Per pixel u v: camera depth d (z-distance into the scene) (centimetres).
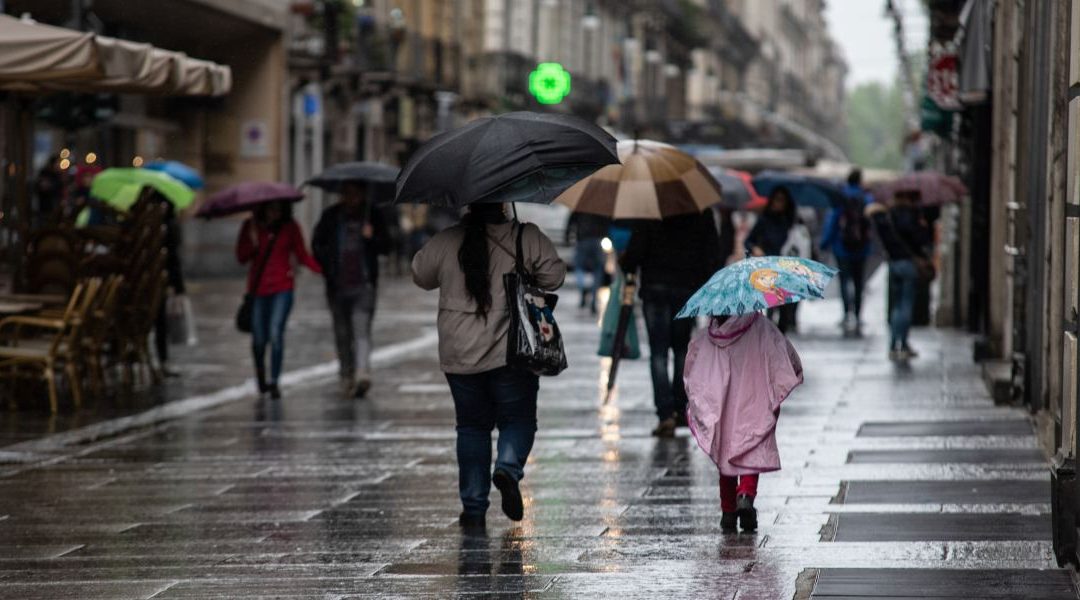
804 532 1372
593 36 12231
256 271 2534
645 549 1315
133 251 2673
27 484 1741
